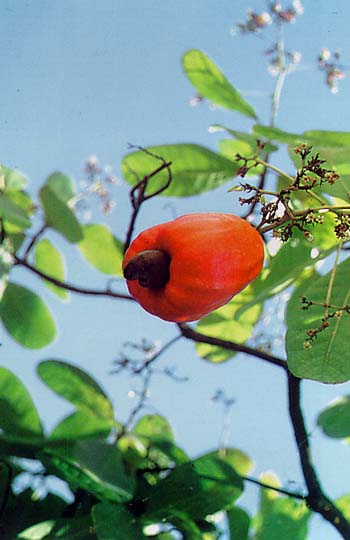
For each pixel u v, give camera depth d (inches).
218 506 34.7
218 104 38.7
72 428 35.5
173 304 31.2
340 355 32.3
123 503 34.6
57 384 35.9
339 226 32.3
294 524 35.1
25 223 36.4
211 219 31.2
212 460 35.2
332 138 34.4
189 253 30.7
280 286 35.6
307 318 32.7
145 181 36.7
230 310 38.8
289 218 32.1
